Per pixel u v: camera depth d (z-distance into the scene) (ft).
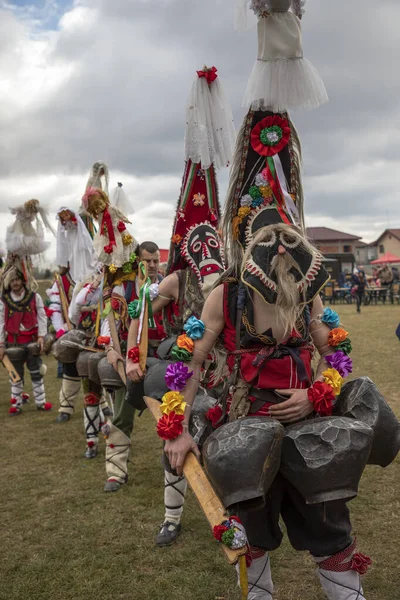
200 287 11.07
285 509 7.45
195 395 7.97
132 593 10.18
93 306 17.34
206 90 10.93
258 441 6.39
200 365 7.71
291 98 7.79
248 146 8.05
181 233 11.60
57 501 14.56
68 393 23.18
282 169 8.00
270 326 7.25
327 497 6.38
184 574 10.72
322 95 7.88
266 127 7.94
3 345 24.41
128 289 14.84
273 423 6.61
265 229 7.30
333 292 95.96
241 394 7.30
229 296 7.57
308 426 6.64
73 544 12.16
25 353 24.98
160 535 12.01
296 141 8.18
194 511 13.46
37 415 24.61
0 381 33.63
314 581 10.22
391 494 13.80
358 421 6.73
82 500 14.56
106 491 15.05
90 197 14.58
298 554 11.21
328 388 7.04
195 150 10.89
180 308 11.32
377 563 10.58
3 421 23.58
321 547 7.02
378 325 52.80
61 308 22.63
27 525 13.20
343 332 7.64
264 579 7.77
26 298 24.89
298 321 7.35
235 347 7.46
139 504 14.17
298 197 8.14
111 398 15.90
